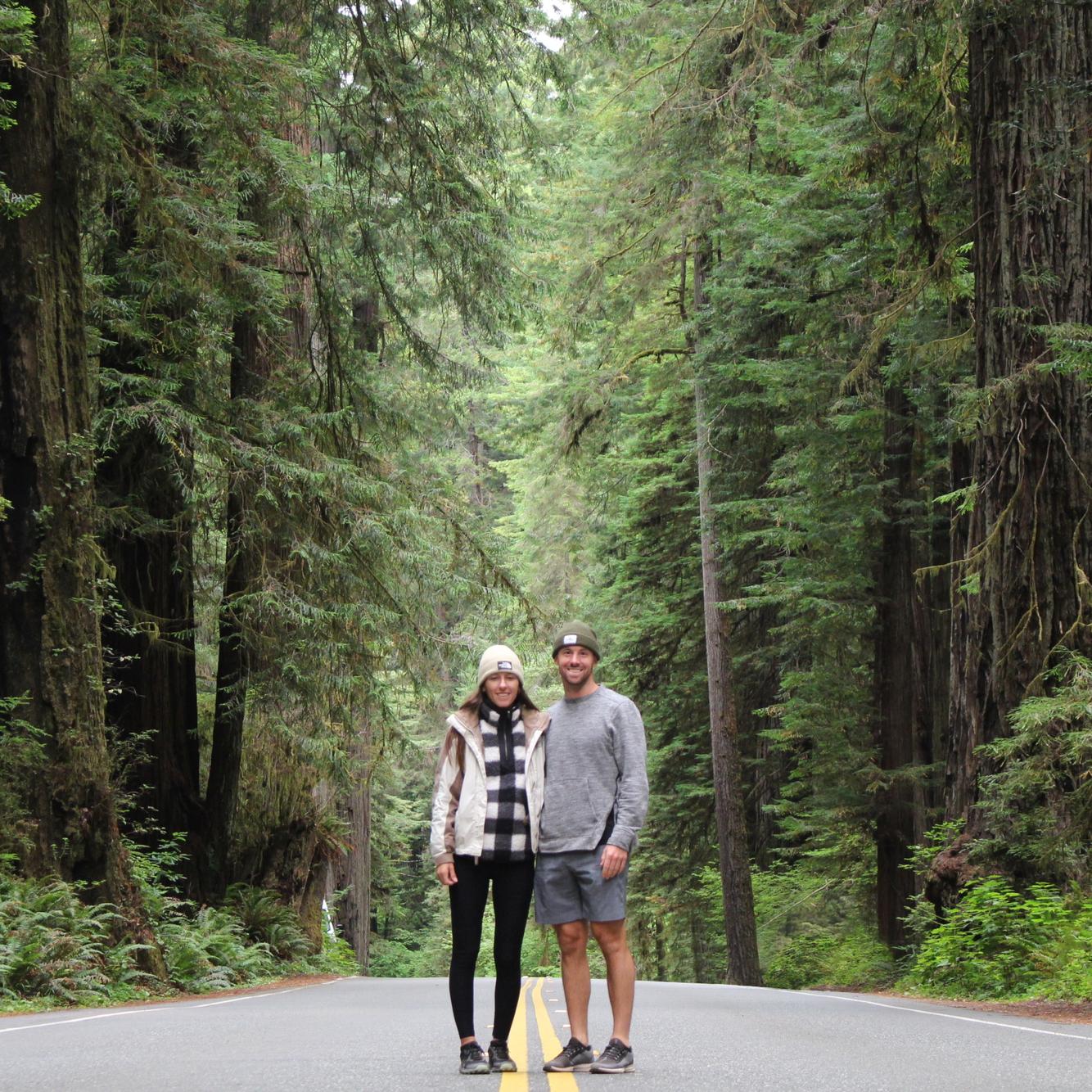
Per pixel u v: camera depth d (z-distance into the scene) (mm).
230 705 17750
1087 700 11023
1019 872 13305
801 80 19672
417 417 23000
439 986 15445
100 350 16391
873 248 18766
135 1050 6352
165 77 15328
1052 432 13297
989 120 13828
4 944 10773
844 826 22969
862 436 21359
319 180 17344
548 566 39031
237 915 17531
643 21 22219
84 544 12914
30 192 12805
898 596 21953
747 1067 5656
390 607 18312
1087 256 13312
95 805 12492
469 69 17828
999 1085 5168
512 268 18953
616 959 5637
